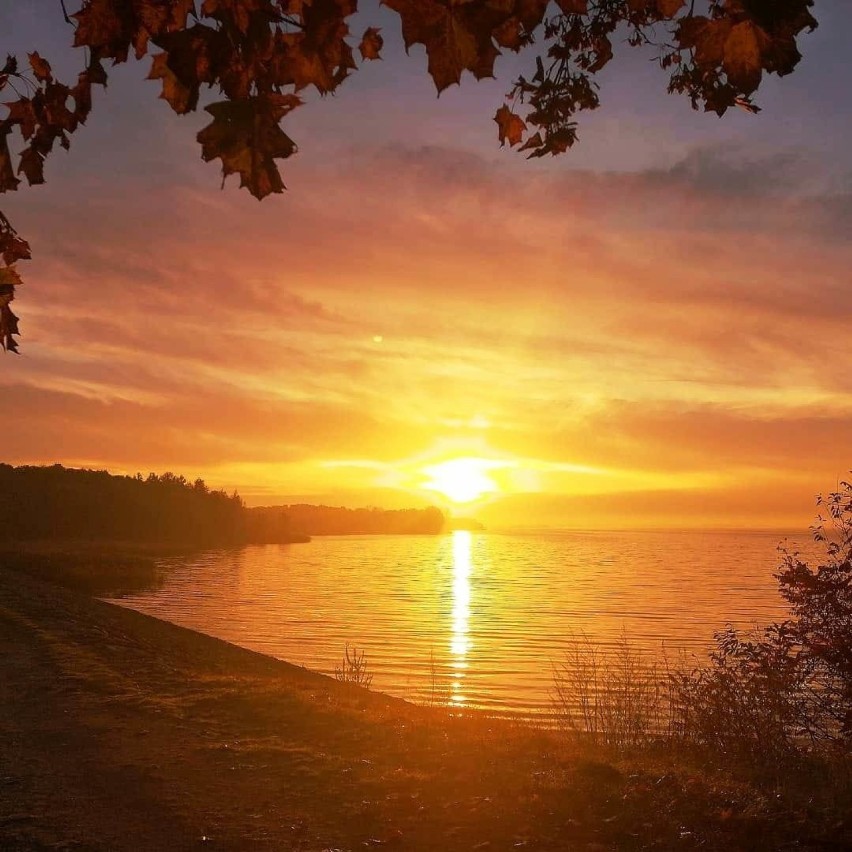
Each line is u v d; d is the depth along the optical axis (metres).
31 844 6.86
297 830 7.25
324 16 1.74
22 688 13.85
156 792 8.32
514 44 1.77
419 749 10.05
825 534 11.04
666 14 1.96
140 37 1.89
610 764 9.53
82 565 82.62
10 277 2.41
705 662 28.20
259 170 1.74
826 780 9.32
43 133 2.14
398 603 63.50
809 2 1.74
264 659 27.19
